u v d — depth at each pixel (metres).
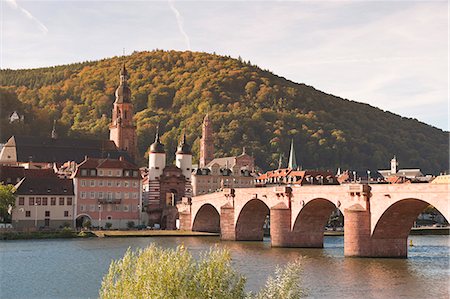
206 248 139.38
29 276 97.19
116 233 182.25
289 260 113.88
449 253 128.00
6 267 106.94
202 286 52.19
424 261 111.75
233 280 54.00
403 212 112.69
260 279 91.06
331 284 87.31
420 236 195.25
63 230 176.38
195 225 196.12
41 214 198.00
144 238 173.38
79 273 100.31
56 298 80.06
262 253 127.31
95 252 131.00
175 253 53.53
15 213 193.88
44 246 145.25
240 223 165.88
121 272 55.50
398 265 106.19
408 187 106.88
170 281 51.47
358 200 117.56
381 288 84.50
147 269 52.34
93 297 80.69
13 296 81.38
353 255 116.62
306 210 137.62
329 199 125.81
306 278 92.12
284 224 140.88
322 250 133.88
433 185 102.38
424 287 85.19
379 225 114.44
